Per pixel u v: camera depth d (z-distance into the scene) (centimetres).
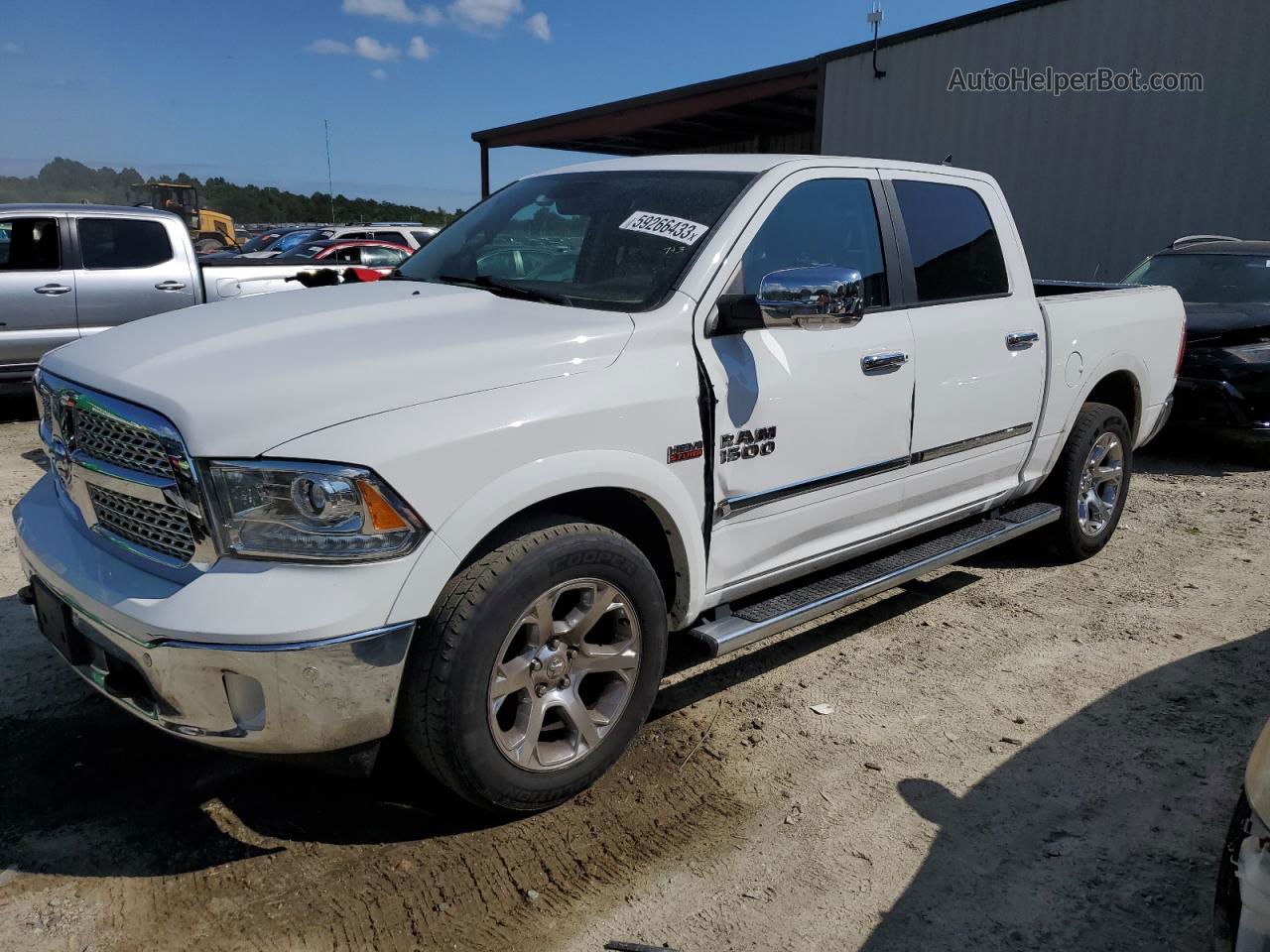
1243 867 189
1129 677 397
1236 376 747
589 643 303
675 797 307
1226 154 1099
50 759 318
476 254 378
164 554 258
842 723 356
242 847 278
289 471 236
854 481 371
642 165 389
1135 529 607
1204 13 1095
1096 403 526
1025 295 457
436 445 249
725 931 250
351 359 262
